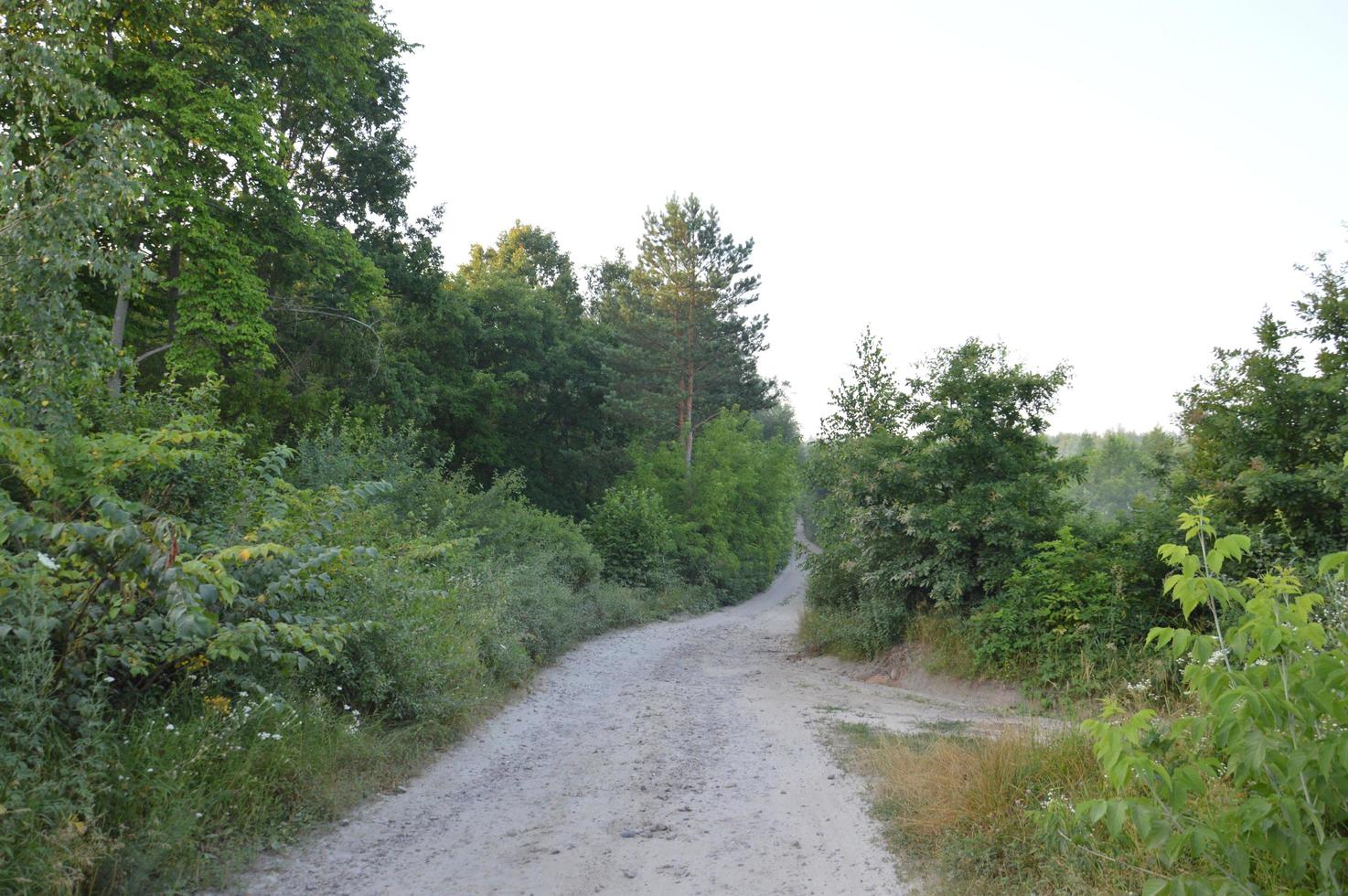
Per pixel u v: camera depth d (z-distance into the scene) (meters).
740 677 15.73
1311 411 12.35
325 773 6.95
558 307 47.94
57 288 6.96
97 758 5.08
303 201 23.23
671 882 5.37
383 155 28.86
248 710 6.48
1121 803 3.88
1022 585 12.70
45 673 5.07
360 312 25.92
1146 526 11.99
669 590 35.47
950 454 15.48
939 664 13.84
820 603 20.55
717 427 46.88
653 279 47.88
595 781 8.01
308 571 7.25
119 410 9.42
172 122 17.31
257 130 18.72
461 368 37.47
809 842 6.10
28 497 6.52
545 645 16.69
